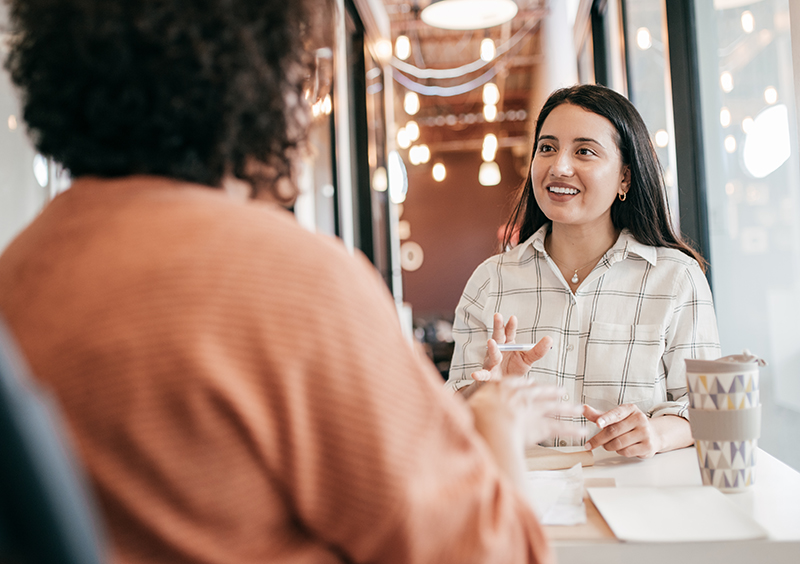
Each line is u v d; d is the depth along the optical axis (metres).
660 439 1.30
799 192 1.83
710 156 2.48
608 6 4.02
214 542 0.44
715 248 2.48
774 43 1.94
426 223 12.41
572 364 1.63
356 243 5.65
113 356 0.43
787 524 0.90
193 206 0.49
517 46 8.38
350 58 5.40
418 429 0.47
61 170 0.57
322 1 0.61
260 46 0.54
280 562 0.46
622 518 0.91
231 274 0.45
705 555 0.84
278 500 0.46
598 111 1.61
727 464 1.05
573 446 1.43
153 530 0.43
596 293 1.66
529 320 1.70
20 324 0.45
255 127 0.54
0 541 0.30
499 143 12.27
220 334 0.44
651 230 1.68
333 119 4.33
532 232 1.84
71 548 0.31
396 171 7.79
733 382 1.04
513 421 0.70
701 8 2.46
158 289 0.44
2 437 0.29
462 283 12.28
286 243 0.48
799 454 1.86
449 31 7.79
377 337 0.48
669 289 1.62
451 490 0.48
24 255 0.50
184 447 0.43
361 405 0.45
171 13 0.49
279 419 0.44
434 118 11.45
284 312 0.45
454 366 1.78
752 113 2.11
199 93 0.50
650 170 1.67
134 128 0.51
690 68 2.52
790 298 1.88
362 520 0.45
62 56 0.50
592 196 1.60
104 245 0.47
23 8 0.53
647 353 1.58
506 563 0.50
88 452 0.42
